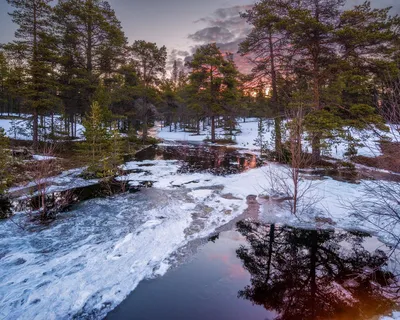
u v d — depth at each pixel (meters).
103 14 21.28
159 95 32.34
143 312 3.54
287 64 15.95
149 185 11.04
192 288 4.16
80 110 24.52
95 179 11.86
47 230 6.28
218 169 14.88
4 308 3.45
